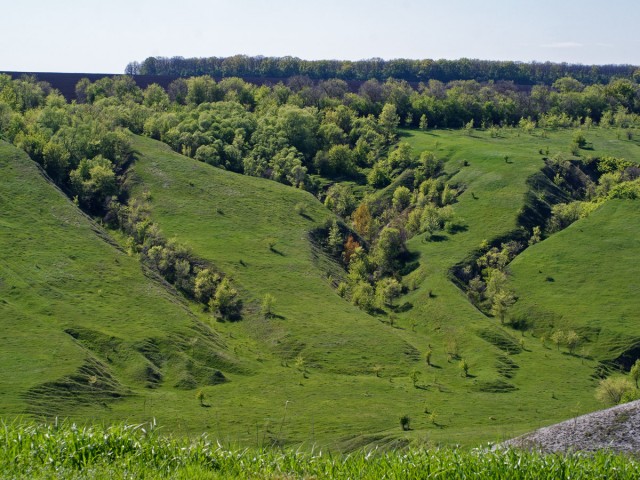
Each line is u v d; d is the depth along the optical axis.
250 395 94.12
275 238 154.38
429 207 172.00
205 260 140.50
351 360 112.88
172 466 13.60
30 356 90.75
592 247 155.62
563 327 131.50
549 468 13.81
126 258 131.50
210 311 127.00
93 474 12.42
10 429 14.12
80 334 102.50
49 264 121.62
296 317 125.44
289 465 13.98
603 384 96.88
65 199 146.38
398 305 142.62
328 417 82.75
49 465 12.73
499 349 121.75
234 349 113.50
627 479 13.78
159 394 91.00
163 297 121.25
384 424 81.00
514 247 160.12
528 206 174.12
